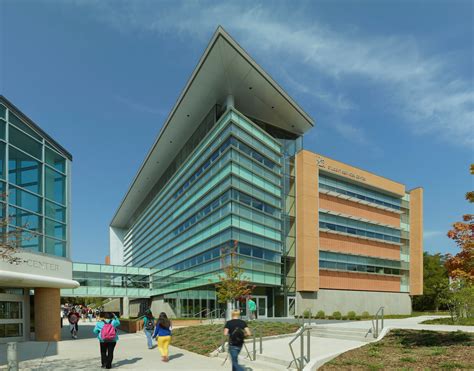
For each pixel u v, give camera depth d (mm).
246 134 38625
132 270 55719
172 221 51781
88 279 51469
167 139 50188
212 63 36344
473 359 9633
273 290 41406
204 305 39062
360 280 49000
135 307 68188
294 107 43000
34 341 20281
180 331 21750
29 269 18594
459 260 12008
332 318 36469
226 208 35656
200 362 12812
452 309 24672
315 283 43094
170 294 49188
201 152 43156
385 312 51094
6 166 17859
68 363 12781
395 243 55031
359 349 12102
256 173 39188
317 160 46719
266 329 18547
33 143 20125
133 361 13125
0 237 13727
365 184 52312
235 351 9062
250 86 39219
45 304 20797
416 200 57938
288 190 45656
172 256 50188
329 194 47969
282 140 47281
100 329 11773
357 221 50719
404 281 55750
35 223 19656
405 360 10016
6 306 19688
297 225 44438
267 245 39219
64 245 22391
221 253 35031
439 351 10719
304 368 9938
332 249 46531
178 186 50500
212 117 42406
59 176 22438
